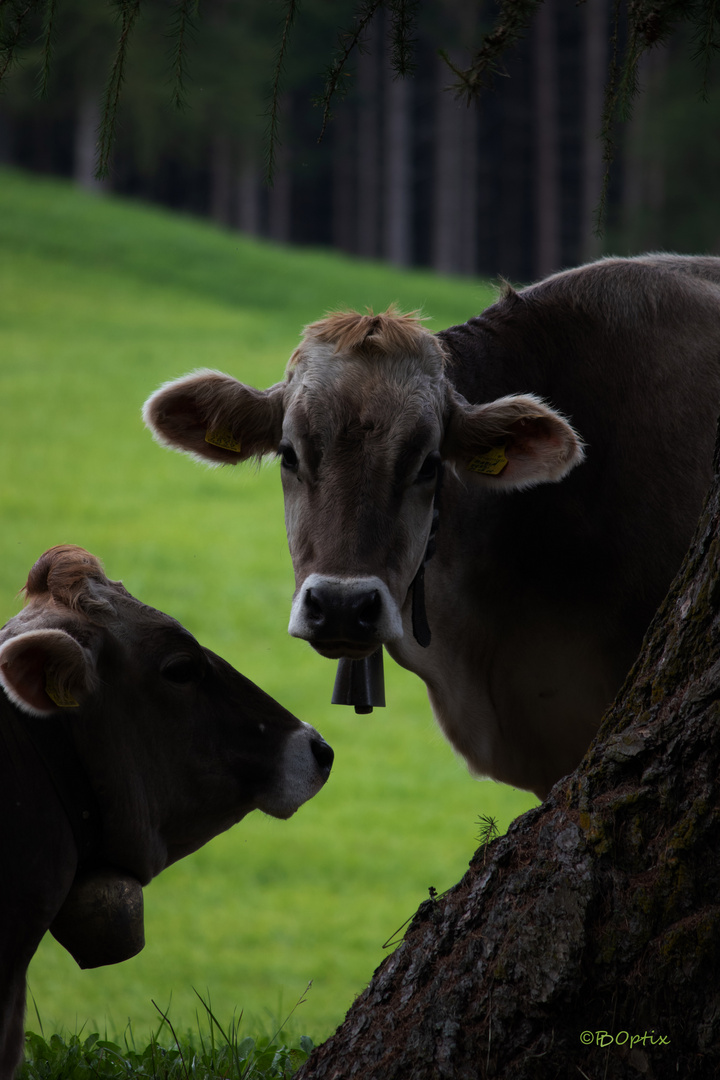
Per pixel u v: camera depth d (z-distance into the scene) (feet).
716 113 362.94
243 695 34.37
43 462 213.46
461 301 344.49
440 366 36.68
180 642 32.89
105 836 31.89
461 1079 25.62
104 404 242.99
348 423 34.53
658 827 25.41
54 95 347.77
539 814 27.27
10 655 28.27
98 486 206.59
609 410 40.88
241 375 247.91
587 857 25.62
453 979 26.53
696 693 25.50
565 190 483.10
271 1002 81.10
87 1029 73.67
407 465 34.60
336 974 86.94
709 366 41.09
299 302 330.13
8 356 264.11
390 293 346.95
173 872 107.86
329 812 120.26
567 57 476.54
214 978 85.35
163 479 214.48
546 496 40.50
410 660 42.14
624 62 33.17
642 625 40.65
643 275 42.47
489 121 490.49
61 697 29.30
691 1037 24.38
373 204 469.16
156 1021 76.28
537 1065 24.98
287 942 92.63
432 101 458.91
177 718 33.01
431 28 325.21
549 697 42.63
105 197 408.67
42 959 91.61
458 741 44.42
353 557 33.35
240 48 368.07
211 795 33.78
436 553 41.32
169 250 359.25
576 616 41.16
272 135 33.06
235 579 172.55
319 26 373.61
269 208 523.29
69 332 284.00
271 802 34.30
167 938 93.61
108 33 299.79
